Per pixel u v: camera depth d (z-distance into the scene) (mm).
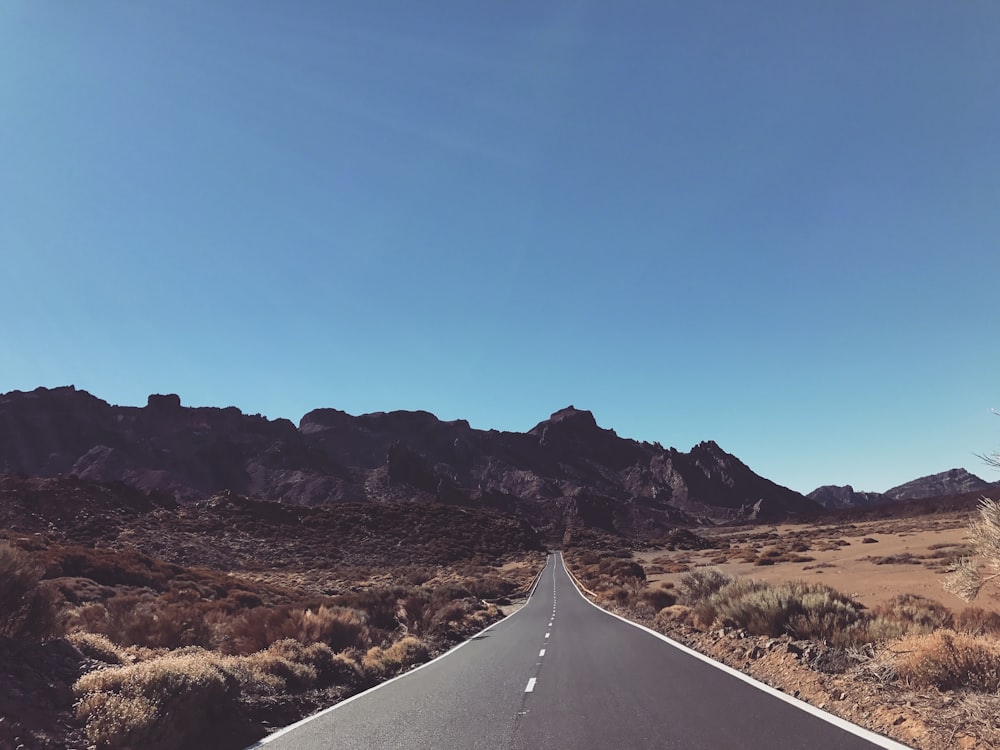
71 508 68875
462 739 7859
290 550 81688
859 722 7316
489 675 13539
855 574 36188
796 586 16578
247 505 96688
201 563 64625
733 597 17844
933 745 6164
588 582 59781
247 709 9727
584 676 12352
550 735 7738
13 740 6566
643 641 17734
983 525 7289
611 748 6891
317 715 10117
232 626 18438
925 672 8008
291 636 16812
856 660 9734
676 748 6672
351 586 54938
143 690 8164
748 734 6996
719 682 10508
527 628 25781
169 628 15656
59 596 10047
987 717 6301
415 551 100438
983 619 13055
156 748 7473
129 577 35375
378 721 9305
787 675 10367
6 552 9484
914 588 25484
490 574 81125
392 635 22891
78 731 7328
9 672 8023
